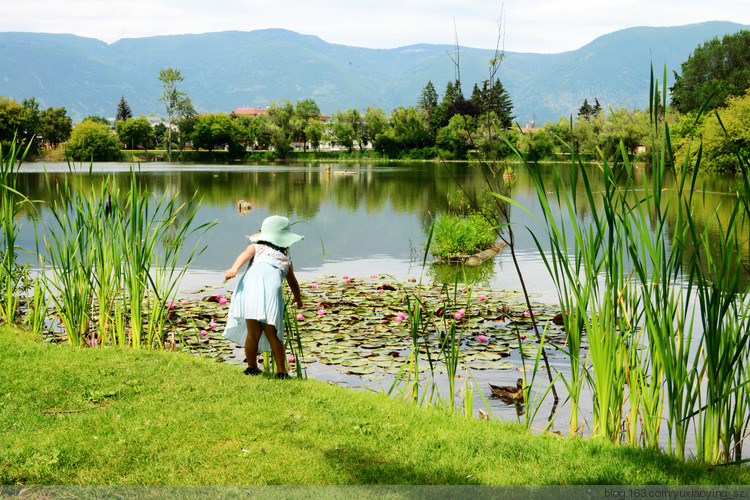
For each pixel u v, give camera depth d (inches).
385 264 511.2
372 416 164.9
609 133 2581.2
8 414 157.6
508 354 257.6
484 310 334.0
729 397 151.3
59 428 150.0
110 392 174.4
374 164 3412.9
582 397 212.2
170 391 178.2
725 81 2760.8
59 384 181.3
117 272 240.7
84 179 1572.3
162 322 241.6
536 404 206.1
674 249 151.6
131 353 219.3
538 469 134.8
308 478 126.9
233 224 763.4
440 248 543.5
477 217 592.7
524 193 1274.6
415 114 4239.7
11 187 261.4
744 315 148.6
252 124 4434.1
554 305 347.3
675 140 1477.6
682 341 151.4
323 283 410.0
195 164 3361.2
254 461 133.9
